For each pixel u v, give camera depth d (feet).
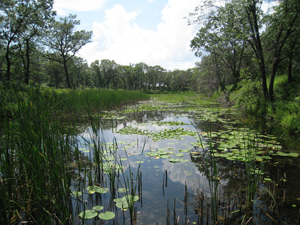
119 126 21.59
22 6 57.52
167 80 242.17
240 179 9.40
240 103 32.22
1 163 6.51
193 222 6.35
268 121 24.32
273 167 10.71
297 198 7.69
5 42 59.82
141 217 6.66
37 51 76.64
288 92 31.19
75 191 8.14
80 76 187.93
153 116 29.43
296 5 26.58
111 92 48.98
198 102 57.67
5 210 5.69
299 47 33.99
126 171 10.29
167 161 11.77
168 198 7.84
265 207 7.19
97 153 9.47
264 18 30.63
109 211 6.84
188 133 18.06
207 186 8.78
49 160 7.51
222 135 17.13
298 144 14.64
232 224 6.22
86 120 23.18
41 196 6.26
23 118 8.30
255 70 44.04
